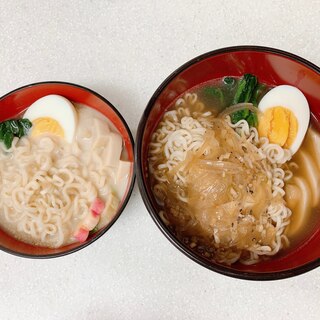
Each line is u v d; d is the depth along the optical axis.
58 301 0.30
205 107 0.31
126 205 0.30
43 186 0.29
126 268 0.30
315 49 0.32
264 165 0.29
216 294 0.30
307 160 0.30
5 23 0.32
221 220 0.28
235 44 0.32
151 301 0.30
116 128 0.31
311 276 0.30
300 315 0.29
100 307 0.30
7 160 0.30
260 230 0.28
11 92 0.29
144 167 0.28
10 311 0.30
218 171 0.28
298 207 0.30
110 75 0.32
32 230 0.29
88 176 0.30
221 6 0.32
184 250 0.25
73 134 0.30
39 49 0.32
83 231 0.29
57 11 0.32
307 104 0.30
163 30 0.32
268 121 0.30
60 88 0.30
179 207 0.29
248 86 0.30
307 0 0.32
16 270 0.30
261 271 0.26
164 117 0.30
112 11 0.32
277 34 0.32
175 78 0.28
